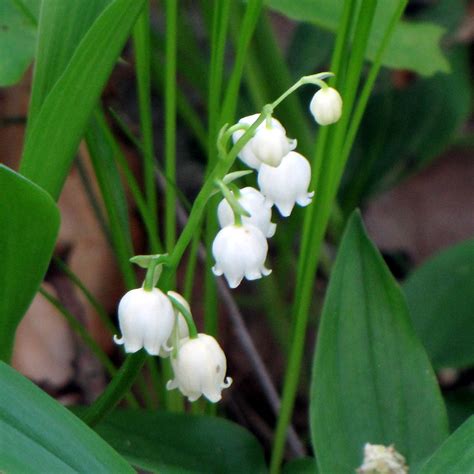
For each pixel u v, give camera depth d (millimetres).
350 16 270
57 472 232
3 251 249
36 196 240
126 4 241
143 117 298
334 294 285
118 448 276
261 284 376
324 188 281
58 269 372
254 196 248
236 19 339
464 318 335
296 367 294
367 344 286
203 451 282
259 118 237
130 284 303
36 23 301
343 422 281
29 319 360
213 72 284
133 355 256
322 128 277
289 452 353
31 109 260
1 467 227
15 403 235
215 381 250
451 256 347
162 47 362
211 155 289
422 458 282
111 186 297
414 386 286
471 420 255
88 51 244
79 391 359
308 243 287
